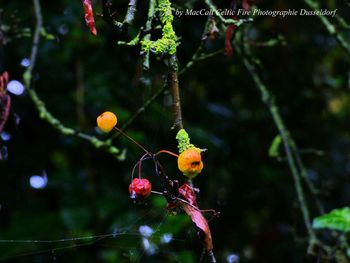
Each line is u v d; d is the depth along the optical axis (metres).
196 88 3.00
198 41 2.78
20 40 2.76
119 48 2.71
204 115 3.05
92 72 2.83
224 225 3.05
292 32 3.05
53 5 2.84
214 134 3.07
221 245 3.04
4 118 1.76
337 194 3.27
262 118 3.12
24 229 2.72
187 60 2.81
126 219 2.70
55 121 2.02
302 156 3.25
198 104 3.02
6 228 2.85
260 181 3.06
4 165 2.92
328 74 3.39
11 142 2.93
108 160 2.91
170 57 1.17
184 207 1.15
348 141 3.44
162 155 2.75
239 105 3.18
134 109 2.73
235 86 3.08
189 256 2.37
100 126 1.19
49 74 2.90
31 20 2.77
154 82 2.39
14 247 2.65
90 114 2.91
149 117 2.69
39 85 2.88
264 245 3.04
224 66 2.95
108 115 1.19
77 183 2.90
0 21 2.16
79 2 2.77
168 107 2.60
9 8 2.76
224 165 3.03
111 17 1.21
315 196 2.30
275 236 3.04
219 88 3.08
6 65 2.79
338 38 2.10
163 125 2.70
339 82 3.28
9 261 2.68
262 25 2.86
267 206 3.07
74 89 2.91
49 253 2.67
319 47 3.26
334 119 3.45
